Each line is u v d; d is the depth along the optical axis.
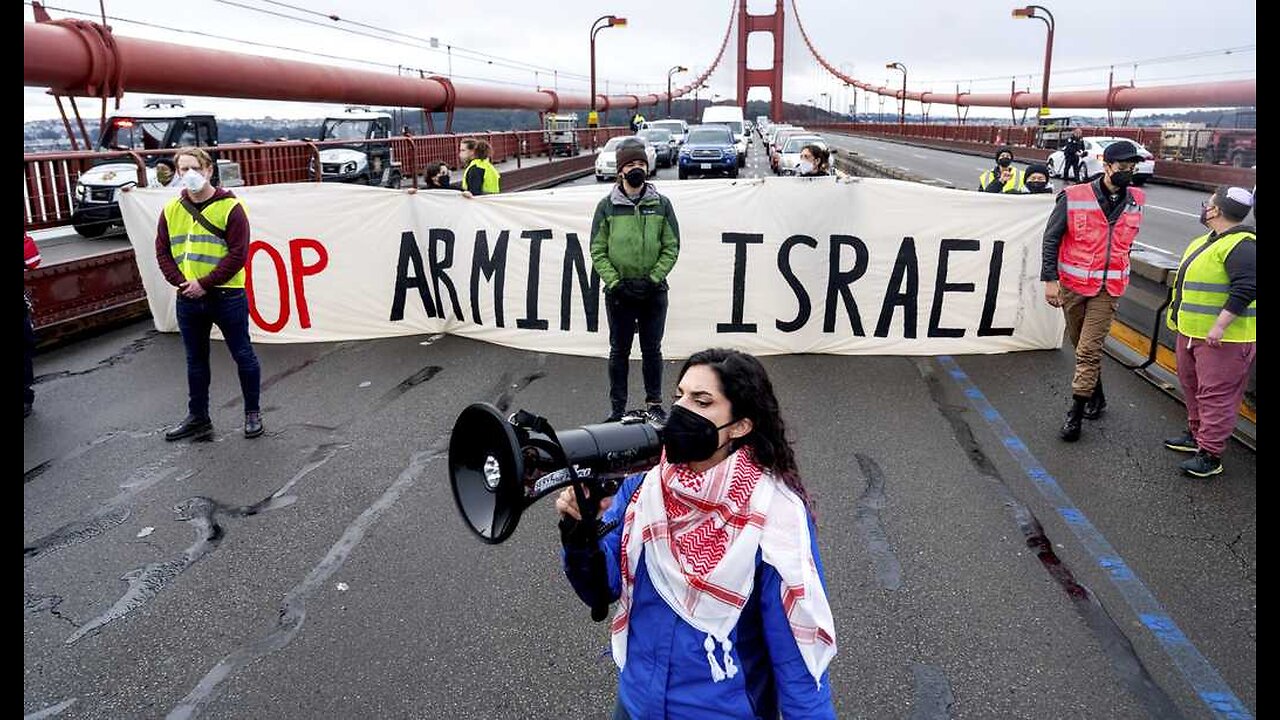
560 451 1.64
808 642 1.63
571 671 3.12
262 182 14.48
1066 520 4.25
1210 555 3.88
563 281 7.36
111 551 4.08
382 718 2.88
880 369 6.86
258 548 4.09
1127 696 2.94
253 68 21.42
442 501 4.57
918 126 70.44
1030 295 7.16
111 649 3.30
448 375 6.81
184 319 5.38
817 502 4.48
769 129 62.19
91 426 5.81
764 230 7.09
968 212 7.06
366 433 5.57
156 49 17.98
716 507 1.67
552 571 3.84
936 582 3.69
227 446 5.39
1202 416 4.69
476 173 9.59
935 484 4.69
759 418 1.71
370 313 7.94
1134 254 7.48
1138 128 33.94
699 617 1.66
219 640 3.35
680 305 7.21
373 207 7.81
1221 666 3.10
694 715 1.68
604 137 49.81
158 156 12.72
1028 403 6.02
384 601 3.61
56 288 7.94
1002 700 2.93
